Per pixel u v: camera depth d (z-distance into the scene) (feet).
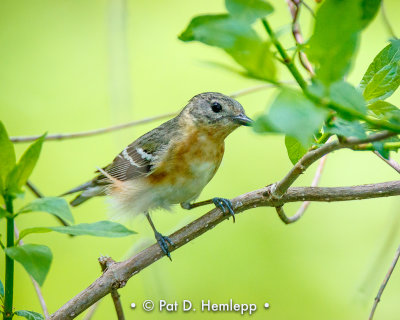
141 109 44.24
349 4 11.46
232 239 38.37
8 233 14.79
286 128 10.66
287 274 37.58
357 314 35.99
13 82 44.37
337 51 11.73
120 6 28.66
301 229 39.24
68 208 14.26
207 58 45.75
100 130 27.48
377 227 38.88
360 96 11.99
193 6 47.29
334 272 37.68
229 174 42.01
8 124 43.27
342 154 42.04
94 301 20.47
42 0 47.65
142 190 30.17
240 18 11.65
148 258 21.76
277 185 21.42
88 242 38.63
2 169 14.74
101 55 45.91
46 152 42.78
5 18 46.57
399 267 35.42
